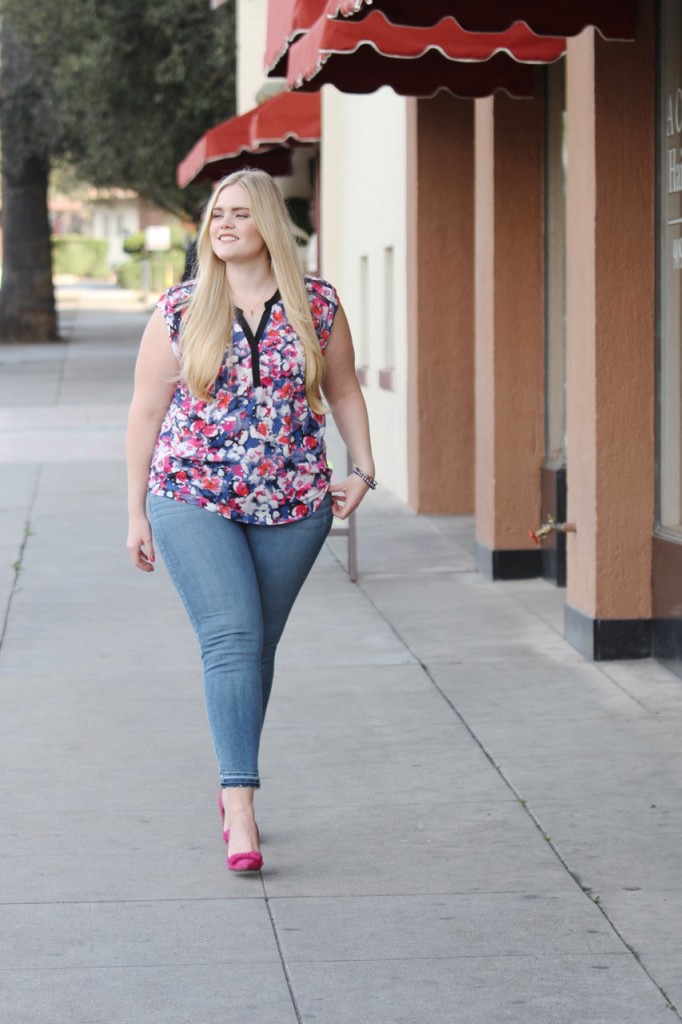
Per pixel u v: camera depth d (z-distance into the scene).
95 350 45.78
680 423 9.45
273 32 11.26
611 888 5.95
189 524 5.99
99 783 7.28
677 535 9.25
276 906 5.78
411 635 10.43
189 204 42.47
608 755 7.67
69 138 45.44
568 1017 4.88
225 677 6.01
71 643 10.30
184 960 5.30
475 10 8.30
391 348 17.84
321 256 21.84
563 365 12.19
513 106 11.98
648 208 9.30
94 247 123.06
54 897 5.87
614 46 9.16
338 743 7.91
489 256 12.20
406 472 16.55
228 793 6.07
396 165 16.67
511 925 5.59
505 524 12.35
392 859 6.27
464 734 8.05
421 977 5.16
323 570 12.92
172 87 36.09
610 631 9.58
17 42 41.31
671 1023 4.83
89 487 18.02
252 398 5.91
